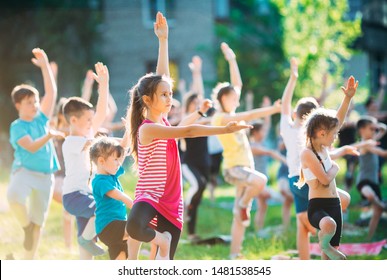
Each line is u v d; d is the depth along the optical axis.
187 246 18.62
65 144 14.16
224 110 16.41
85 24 52.94
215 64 51.69
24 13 52.88
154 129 11.30
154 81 11.89
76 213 13.91
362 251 17.19
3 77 52.53
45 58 16.20
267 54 50.31
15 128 15.03
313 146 12.80
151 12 54.59
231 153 16.66
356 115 44.75
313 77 48.72
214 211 25.36
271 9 52.28
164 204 11.66
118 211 12.76
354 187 31.28
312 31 49.78
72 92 52.47
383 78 30.09
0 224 20.14
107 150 12.83
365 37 61.91
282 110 15.31
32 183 15.07
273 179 37.16
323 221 12.38
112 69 54.78
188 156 20.23
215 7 53.53
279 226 21.91
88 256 14.07
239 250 16.73
